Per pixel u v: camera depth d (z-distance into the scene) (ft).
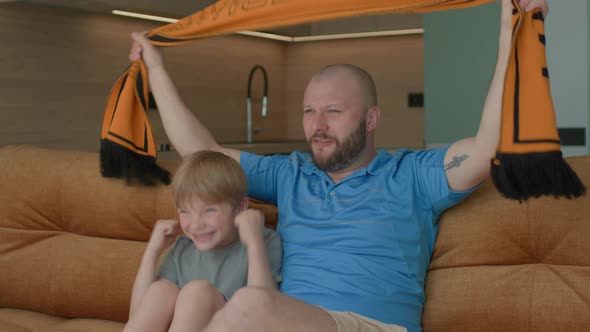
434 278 6.18
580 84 11.17
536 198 5.63
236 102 16.84
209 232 5.99
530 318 5.65
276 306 4.73
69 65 12.33
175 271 6.35
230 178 6.04
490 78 12.72
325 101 6.36
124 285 7.16
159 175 7.40
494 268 6.00
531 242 5.95
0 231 7.93
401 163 6.33
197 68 15.55
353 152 6.38
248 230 5.85
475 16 12.80
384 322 5.63
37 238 7.84
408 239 5.98
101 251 7.45
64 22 12.17
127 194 7.48
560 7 11.22
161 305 5.40
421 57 16.84
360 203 6.12
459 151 5.90
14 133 11.28
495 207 6.15
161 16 13.14
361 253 5.89
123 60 13.55
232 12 7.13
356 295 5.71
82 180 7.74
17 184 8.00
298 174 6.69
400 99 17.22
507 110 5.21
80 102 12.60
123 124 7.32
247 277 6.02
